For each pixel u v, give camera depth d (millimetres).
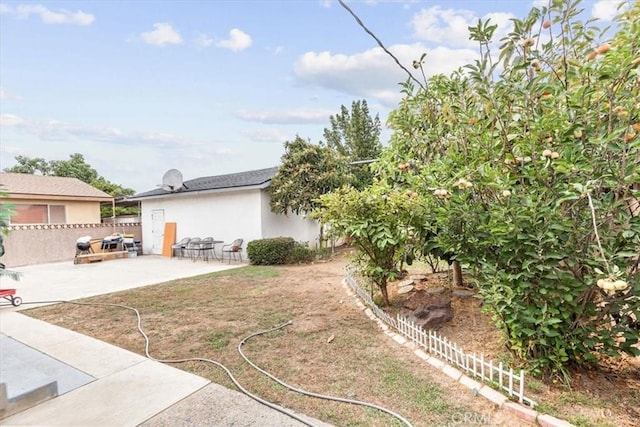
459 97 3535
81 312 5562
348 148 18812
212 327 4621
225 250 11906
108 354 3809
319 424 2453
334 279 7699
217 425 2473
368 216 4477
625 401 2514
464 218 3164
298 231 13391
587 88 2512
